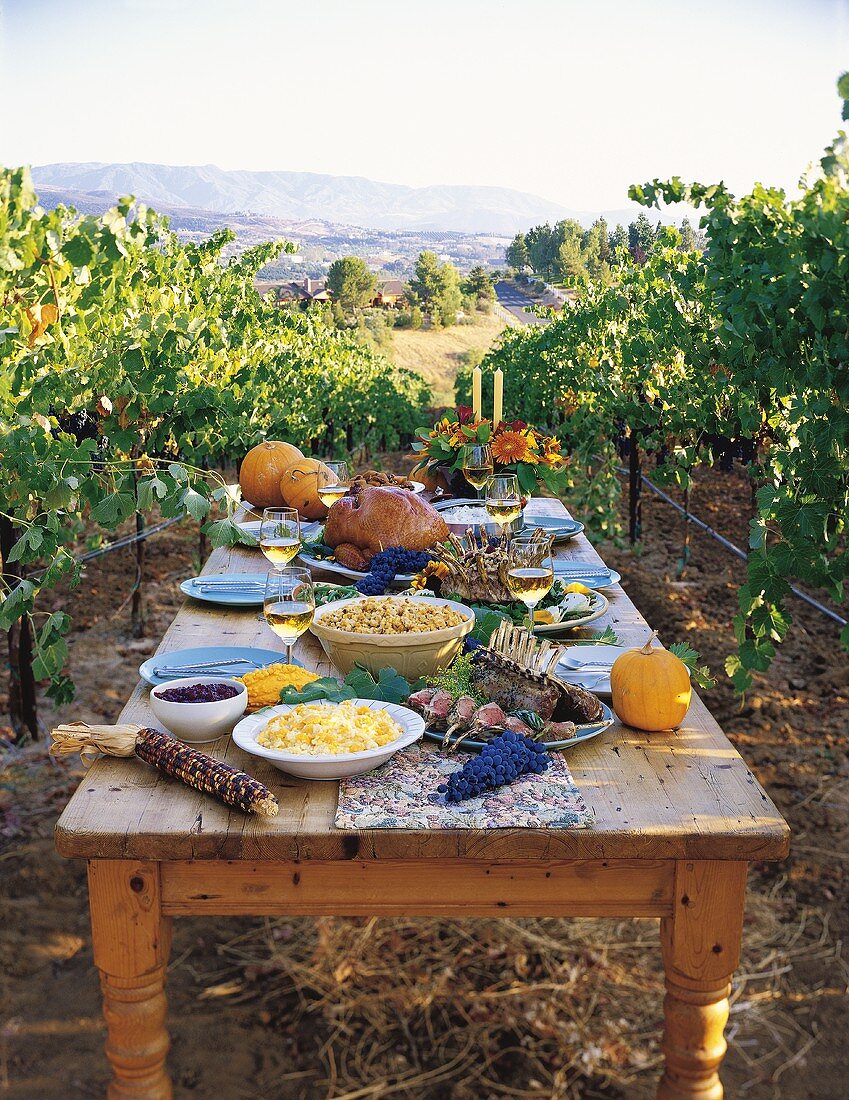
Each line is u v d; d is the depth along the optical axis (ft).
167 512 11.13
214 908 5.72
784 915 11.30
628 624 8.73
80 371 13.43
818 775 14.30
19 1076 8.67
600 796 5.76
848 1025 9.58
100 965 5.78
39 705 16.60
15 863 11.84
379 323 192.75
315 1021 9.54
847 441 10.12
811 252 9.74
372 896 5.69
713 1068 5.96
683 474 23.82
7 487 11.83
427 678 6.98
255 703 6.71
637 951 10.65
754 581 10.46
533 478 11.80
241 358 23.48
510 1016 9.57
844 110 8.99
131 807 5.64
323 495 11.57
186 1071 8.84
